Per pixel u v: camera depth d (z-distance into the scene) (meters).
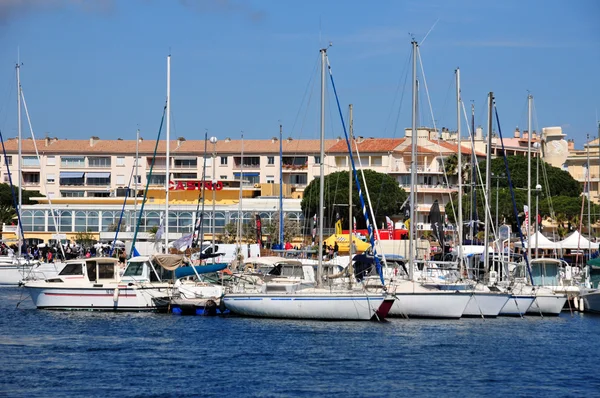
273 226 163.12
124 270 87.81
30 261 117.06
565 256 138.62
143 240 136.75
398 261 92.19
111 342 69.44
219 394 53.41
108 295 85.81
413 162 89.00
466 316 85.06
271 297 79.62
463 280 87.69
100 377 57.25
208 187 186.00
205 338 71.19
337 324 77.56
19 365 60.53
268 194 198.38
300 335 72.50
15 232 179.50
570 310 93.94
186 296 86.75
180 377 57.53
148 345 68.31
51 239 162.12
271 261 88.94
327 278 83.19
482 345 70.69
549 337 75.94
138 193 191.88
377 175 177.00
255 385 55.62
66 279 86.56
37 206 182.12
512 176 184.50
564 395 54.84
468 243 114.19
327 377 58.09
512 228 169.50
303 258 99.94
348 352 66.12
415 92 91.19
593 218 170.38
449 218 175.12
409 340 71.50
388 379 57.88
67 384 55.34
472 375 59.62
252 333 73.44
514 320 86.19
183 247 102.31
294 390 54.59
